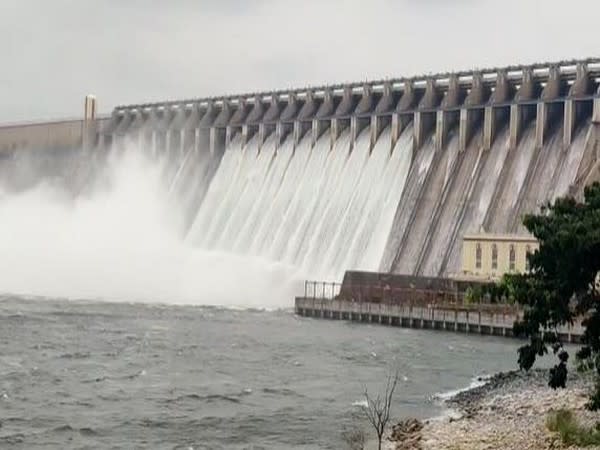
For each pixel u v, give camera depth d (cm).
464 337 11625
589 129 13288
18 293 16138
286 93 18375
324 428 6531
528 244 12544
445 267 13938
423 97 15638
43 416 6756
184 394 7638
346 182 16238
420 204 14875
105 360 9156
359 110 16600
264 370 8850
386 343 10869
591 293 5338
